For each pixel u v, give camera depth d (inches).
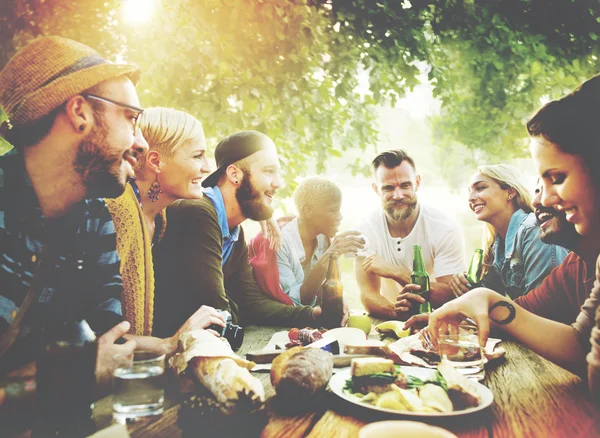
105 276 61.2
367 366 44.6
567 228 71.1
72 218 59.0
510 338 71.1
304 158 183.8
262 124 164.6
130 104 58.3
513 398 45.9
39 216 53.6
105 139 57.0
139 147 63.1
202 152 77.9
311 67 174.6
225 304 77.4
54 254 56.9
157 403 41.4
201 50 151.0
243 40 158.6
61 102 54.0
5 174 53.1
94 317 59.3
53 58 53.8
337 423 39.9
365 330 75.4
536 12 199.8
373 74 187.2
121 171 59.6
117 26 147.9
